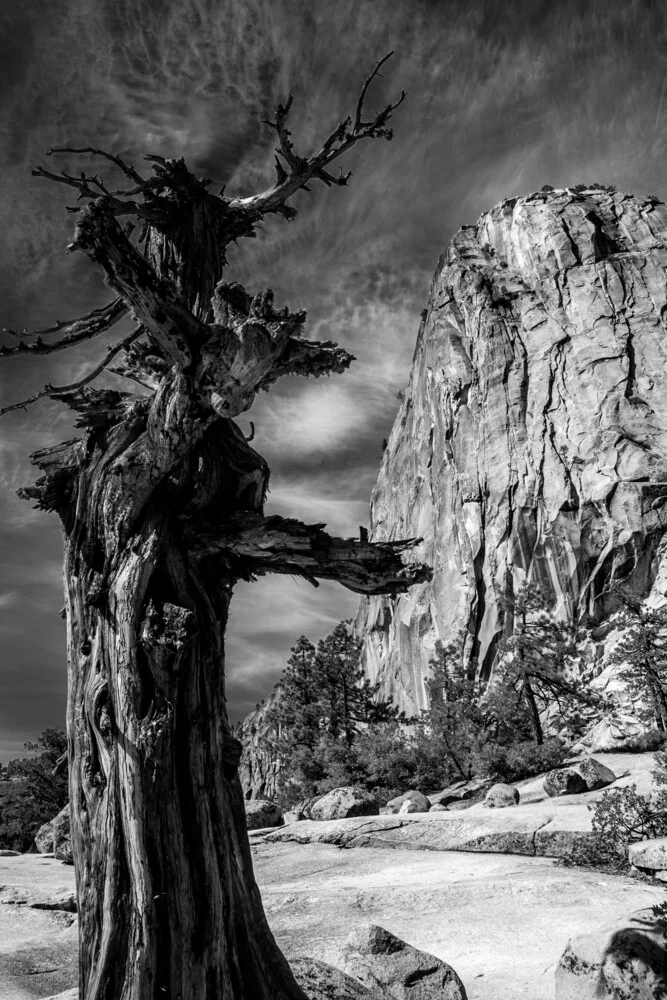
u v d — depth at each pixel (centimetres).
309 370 561
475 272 8225
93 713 502
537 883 1223
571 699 3953
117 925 461
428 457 8300
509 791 2047
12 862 1914
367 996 640
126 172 614
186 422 521
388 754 3469
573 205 8131
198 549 548
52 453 561
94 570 539
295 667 4734
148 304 482
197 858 478
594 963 718
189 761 492
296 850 1792
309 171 656
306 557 564
